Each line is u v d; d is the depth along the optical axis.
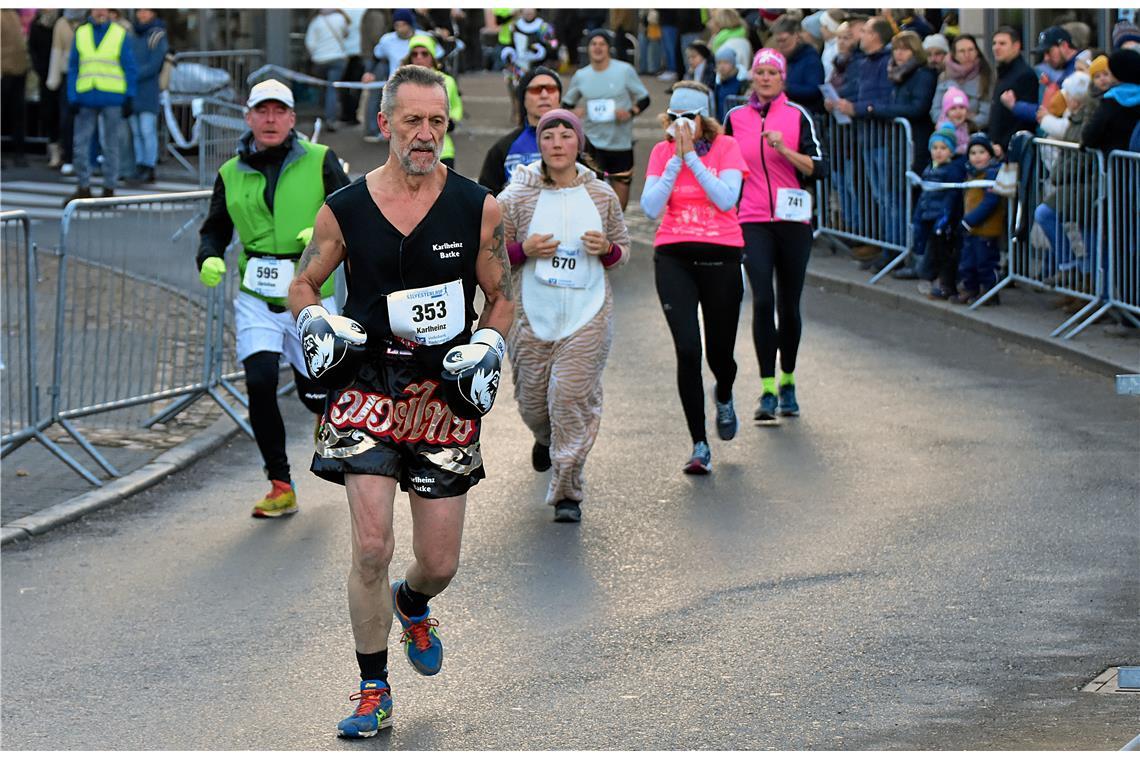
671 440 13.71
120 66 27.78
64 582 10.27
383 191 7.36
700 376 12.54
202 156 25.98
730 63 24.14
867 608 9.31
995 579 9.78
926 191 18.94
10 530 11.23
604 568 10.28
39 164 32.50
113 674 8.57
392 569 10.45
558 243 11.12
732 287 12.56
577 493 11.36
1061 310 18.06
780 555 10.45
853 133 21.31
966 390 15.23
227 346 15.37
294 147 11.48
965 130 18.72
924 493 11.81
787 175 14.12
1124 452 12.80
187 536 11.30
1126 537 10.57
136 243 14.09
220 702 8.11
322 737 7.57
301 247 11.48
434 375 7.44
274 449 11.69
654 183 12.43
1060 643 8.63
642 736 7.43
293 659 8.76
